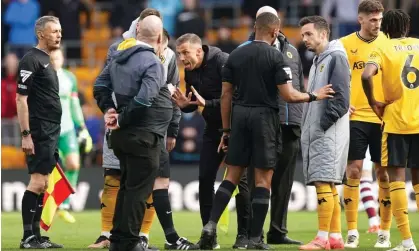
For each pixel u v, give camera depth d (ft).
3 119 177.99
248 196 91.97
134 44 77.97
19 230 119.44
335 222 89.40
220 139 93.20
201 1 217.77
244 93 85.35
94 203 161.17
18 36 199.41
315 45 88.33
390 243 97.66
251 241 87.20
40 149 91.35
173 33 205.87
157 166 78.18
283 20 211.00
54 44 91.61
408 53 83.46
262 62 84.43
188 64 92.22
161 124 77.77
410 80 83.25
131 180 77.51
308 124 88.33
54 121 91.97
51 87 91.61
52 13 203.41
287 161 97.66
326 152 87.20
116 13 206.08
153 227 123.85
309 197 157.89
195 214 150.10
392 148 83.82
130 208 77.20
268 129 84.99
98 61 206.08
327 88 84.43
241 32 212.43
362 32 97.04
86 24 214.07
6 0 207.82
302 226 127.24
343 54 87.10
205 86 92.89
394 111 83.41
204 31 196.03
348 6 202.28
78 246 96.12
